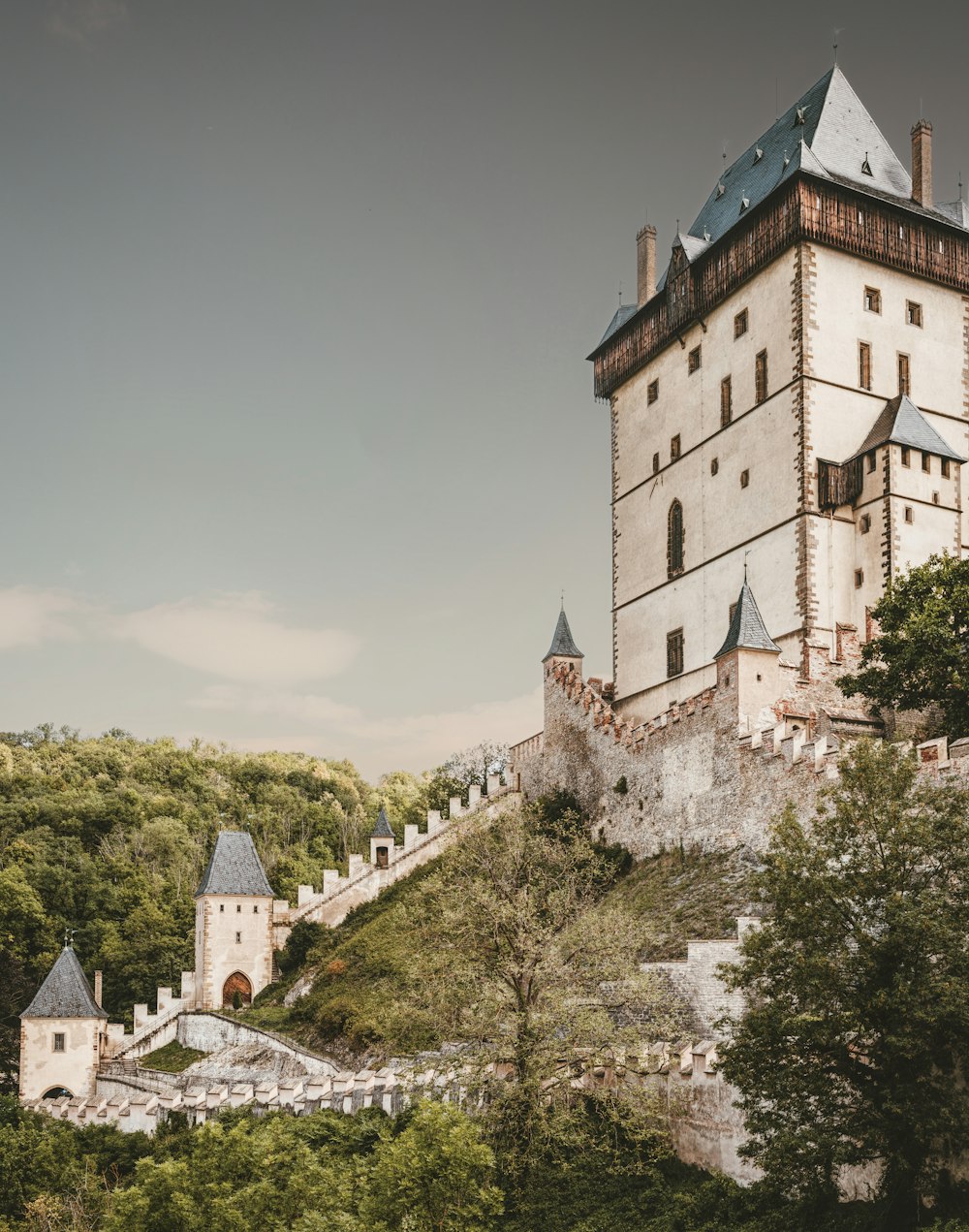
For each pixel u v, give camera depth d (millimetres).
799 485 67875
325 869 129125
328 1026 64938
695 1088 38406
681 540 78312
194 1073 70562
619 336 86062
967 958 29250
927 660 51250
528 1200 37906
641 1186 37312
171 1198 35875
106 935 103188
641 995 41406
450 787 117688
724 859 58906
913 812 38719
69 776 158375
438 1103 35625
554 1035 41719
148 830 132625
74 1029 81438
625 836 69250
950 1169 30984
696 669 75188
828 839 33031
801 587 66875
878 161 75438
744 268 73500
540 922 44031
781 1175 29797
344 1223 32500
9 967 86125
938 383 72875
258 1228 34594
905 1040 28188
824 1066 30875
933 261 73312
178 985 95312
